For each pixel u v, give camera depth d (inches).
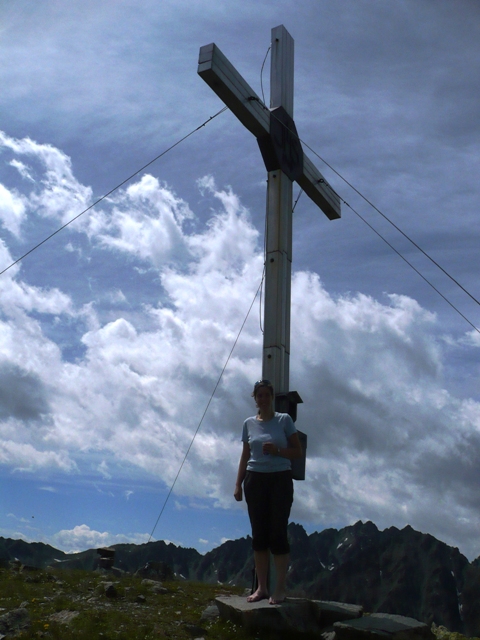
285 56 410.3
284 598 253.3
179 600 305.1
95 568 460.1
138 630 222.7
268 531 256.4
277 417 263.9
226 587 390.0
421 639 240.2
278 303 343.9
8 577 321.7
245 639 225.8
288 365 344.2
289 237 370.0
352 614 266.7
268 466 255.6
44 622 221.3
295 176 390.6
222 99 342.0
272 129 368.5
